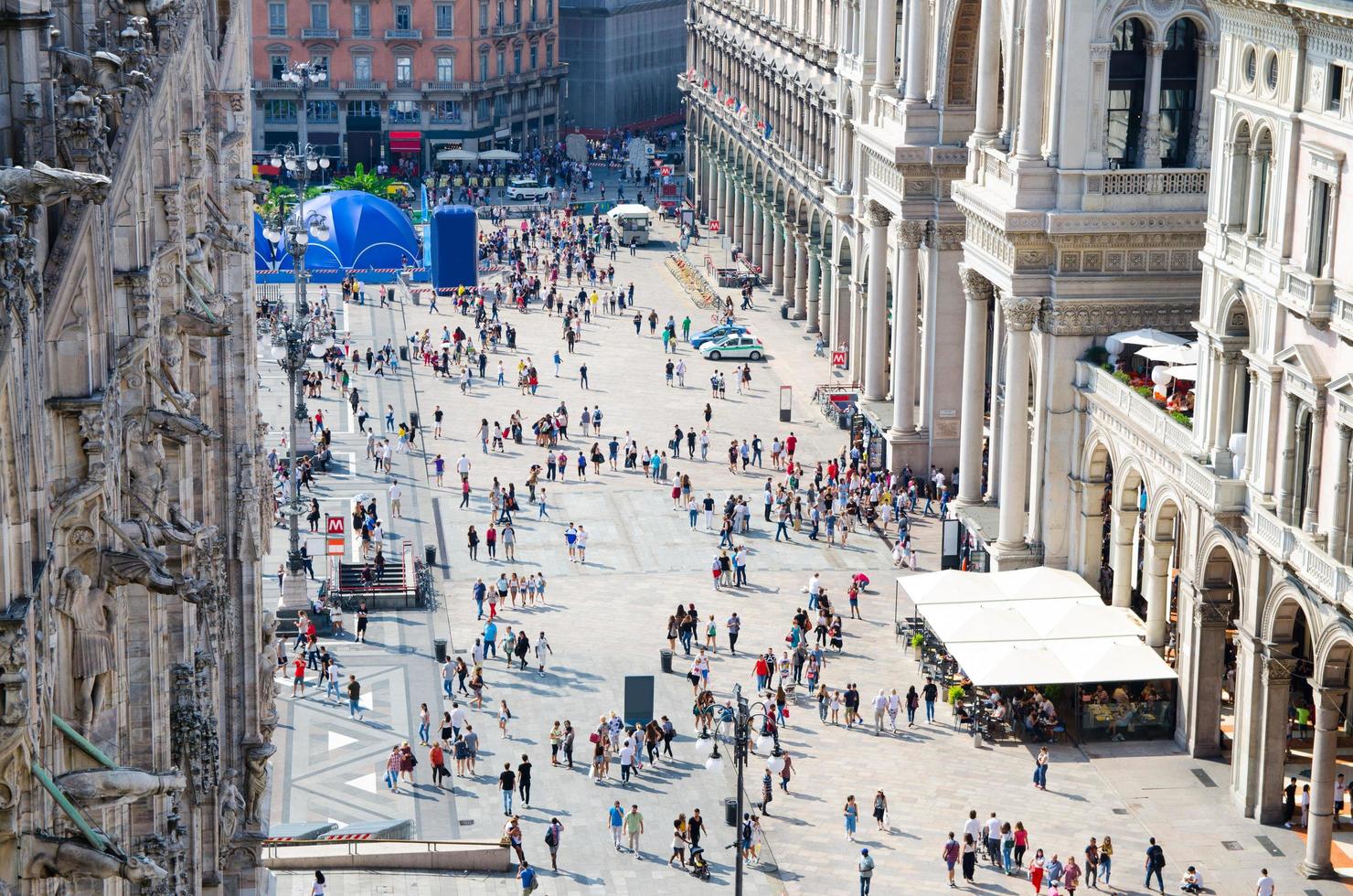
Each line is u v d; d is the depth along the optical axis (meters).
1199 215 109.62
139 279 38.19
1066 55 108.81
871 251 150.38
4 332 25.89
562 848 89.12
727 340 184.25
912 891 84.88
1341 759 93.56
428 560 127.19
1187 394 102.00
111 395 33.59
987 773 96.81
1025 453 115.81
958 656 99.56
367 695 106.69
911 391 142.12
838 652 112.50
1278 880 84.56
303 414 150.75
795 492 139.62
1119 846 88.31
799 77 189.00
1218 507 89.25
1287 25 84.00
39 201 26.56
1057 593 107.25
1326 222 82.44
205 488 55.00
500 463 151.75
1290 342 85.12
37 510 28.72
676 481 147.12
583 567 128.12
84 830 27.73
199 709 46.03
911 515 137.62
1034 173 111.12
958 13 132.25
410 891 83.69
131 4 43.47
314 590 121.56
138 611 38.09
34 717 27.06
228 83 65.12
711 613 119.31
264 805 72.94
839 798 94.31
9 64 31.36
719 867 87.56
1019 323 113.06
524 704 105.62
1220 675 96.50
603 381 177.12
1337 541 81.19
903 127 138.12
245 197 66.75
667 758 99.25
